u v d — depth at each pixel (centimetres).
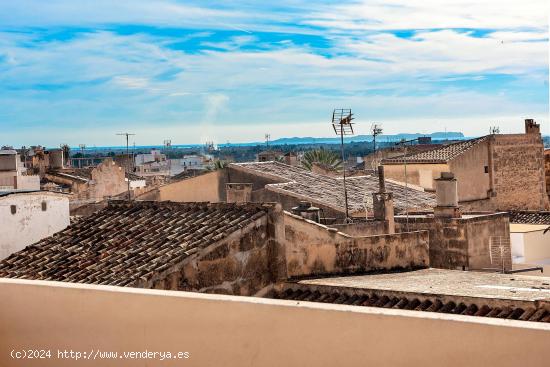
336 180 3344
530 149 4797
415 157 4609
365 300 1425
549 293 1360
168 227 1593
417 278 1599
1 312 815
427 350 589
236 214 1527
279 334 657
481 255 2408
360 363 619
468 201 4509
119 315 741
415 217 2495
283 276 1500
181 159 10269
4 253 2014
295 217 1558
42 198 2111
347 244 1650
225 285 1421
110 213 1781
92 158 7306
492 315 1277
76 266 1537
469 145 4612
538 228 3180
